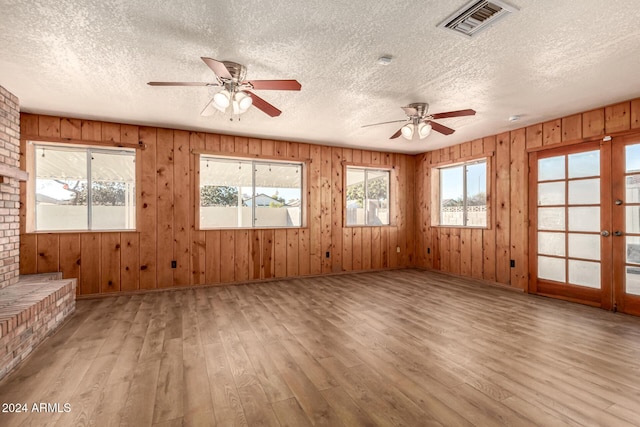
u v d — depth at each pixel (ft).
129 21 6.58
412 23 6.70
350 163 19.12
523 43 7.44
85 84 9.79
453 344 8.64
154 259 14.51
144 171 14.34
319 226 18.26
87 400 6.02
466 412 5.68
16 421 5.39
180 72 8.97
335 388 6.47
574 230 12.78
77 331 9.53
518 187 14.84
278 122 13.91
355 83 9.76
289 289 14.99
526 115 12.85
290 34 7.10
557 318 10.81
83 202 13.89
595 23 6.62
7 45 7.47
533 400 6.05
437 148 19.30
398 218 20.71
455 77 9.34
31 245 12.57
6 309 7.83
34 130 12.60
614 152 11.54
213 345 8.55
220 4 6.05
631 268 11.20
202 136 15.47
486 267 16.40
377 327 9.95
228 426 5.31
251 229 16.52
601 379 6.81
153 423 5.36
